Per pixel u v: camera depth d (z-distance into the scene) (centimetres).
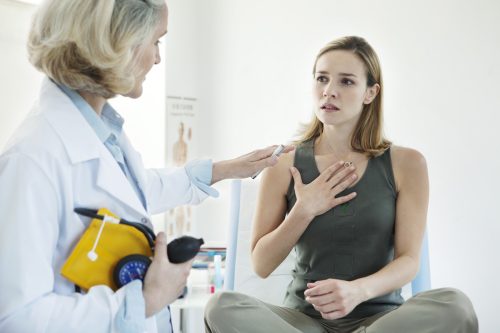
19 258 88
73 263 95
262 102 272
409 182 162
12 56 195
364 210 158
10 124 195
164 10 105
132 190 105
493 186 237
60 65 99
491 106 237
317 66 164
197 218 276
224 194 275
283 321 137
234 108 276
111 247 99
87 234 97
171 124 259
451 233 244
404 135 251
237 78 275
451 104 243
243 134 275
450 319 131
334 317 131
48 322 88
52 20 97
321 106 162
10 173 91
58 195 95
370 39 255
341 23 259
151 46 105
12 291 87
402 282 147
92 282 97
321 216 159
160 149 260
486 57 237
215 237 277
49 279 91
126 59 98
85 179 100
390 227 159
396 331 131
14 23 196
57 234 96
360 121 168
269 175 171
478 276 241
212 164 147
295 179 161
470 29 238
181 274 100
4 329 87
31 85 202
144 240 102
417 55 247
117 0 97
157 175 141
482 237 239
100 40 95
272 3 269
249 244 194
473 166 240
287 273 189
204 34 275
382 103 168
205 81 277
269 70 271
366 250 157
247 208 197
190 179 144
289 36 267
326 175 157
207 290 214
